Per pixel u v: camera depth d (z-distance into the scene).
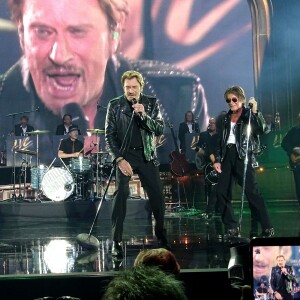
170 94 27.34
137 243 13.19
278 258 4.91
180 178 23.47
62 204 20.89
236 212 21.55
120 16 27.30
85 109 27.31
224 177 12.87
